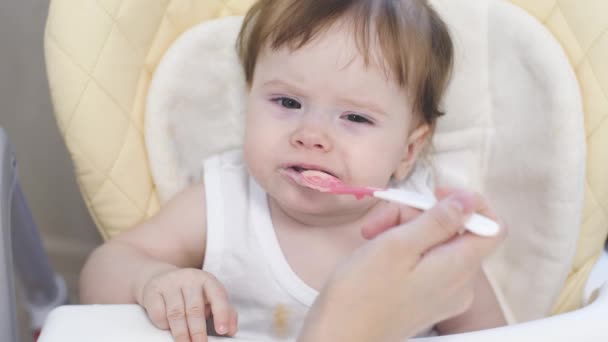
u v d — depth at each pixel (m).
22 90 1.20
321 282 0.76
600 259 0.78
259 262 0.77
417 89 0.74
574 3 0.71
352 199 0.72
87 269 0.73
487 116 0.80
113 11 0.69
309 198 0.70
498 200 0.81
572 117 0.70
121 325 0.49
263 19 0.72
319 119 0.68
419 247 0.41
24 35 1.16
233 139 0.83
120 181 0.74
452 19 0.78
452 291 0.43
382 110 0.70
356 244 0.77
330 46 0.68
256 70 0.72
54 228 1.34
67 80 0.68
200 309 0.56
